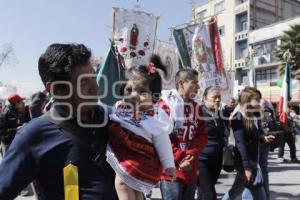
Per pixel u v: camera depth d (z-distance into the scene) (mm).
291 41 38625
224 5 56938
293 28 39500
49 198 1894
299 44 38094
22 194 7922
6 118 8219
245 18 54312
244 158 4902
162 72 3393
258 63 50406
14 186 1852
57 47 1920
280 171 11359
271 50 49125
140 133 2479
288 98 13641
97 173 1900
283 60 38875
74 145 1868
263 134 6723
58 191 1874
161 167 2654
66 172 1843
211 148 4832
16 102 8336
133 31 7504
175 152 4176
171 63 9445
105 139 2049
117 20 7430
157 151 2604
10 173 1843
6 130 8242
